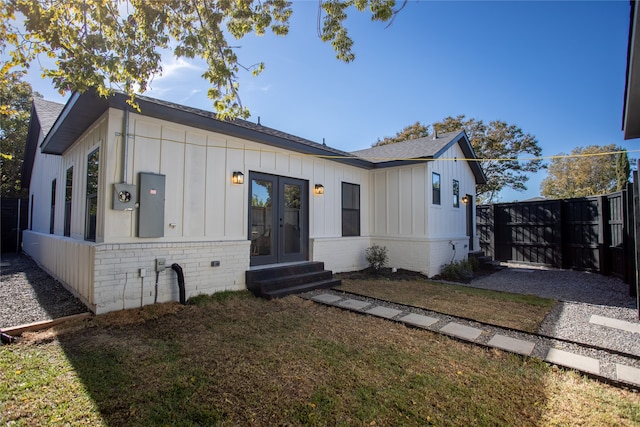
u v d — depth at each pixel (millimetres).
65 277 6012
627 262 6785
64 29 3072
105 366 2945
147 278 4879
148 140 5000
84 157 5934
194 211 5504
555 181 25906
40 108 10406
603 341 3936
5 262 9656
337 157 8055
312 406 2391
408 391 2637
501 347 3654
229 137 6059
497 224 11891
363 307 5246
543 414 2369
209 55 3732
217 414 2266
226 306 5039
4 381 2635
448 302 5664
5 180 15648
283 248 7152
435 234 8867
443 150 9000
